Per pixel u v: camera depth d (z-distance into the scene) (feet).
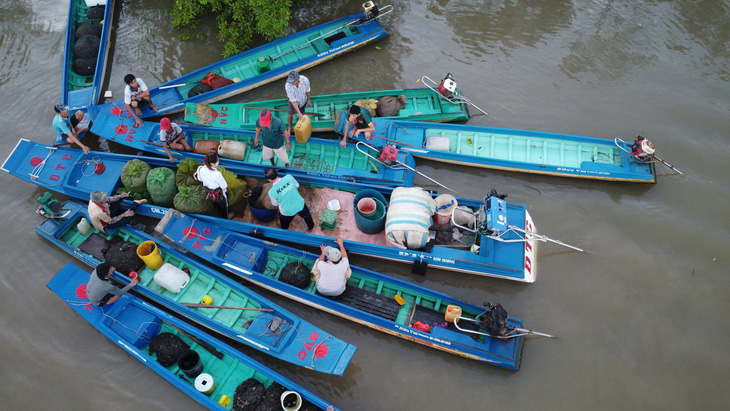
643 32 42.14
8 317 27.73
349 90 39.50
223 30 41.04
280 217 28.50
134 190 30.99
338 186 31.83
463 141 34.35
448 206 28.35
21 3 45.70
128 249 27.94
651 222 30.86
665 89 38.11
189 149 33.14
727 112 36.27
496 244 27.27
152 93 37.06
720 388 24.59
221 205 29.35
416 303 26.94
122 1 45.57
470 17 44.04
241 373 24.82
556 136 33.50
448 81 35.12
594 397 24.48
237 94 38.73
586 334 26.48
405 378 25.49
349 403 24.81
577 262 29.19
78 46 39.60
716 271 28.50
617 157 32.99
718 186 32.24
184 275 27.63
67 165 32.91
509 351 24.90
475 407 24.45
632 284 28.22
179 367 24.08
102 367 25.94
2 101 38.55
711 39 41.24
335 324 27.48
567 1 44.98
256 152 34.04
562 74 39.68
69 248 29.43
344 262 25.30
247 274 27.43
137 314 26.50
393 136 33.71
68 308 27.99
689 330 26.43
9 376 25.63
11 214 32.12
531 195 32.65
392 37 42.55
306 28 43.34
